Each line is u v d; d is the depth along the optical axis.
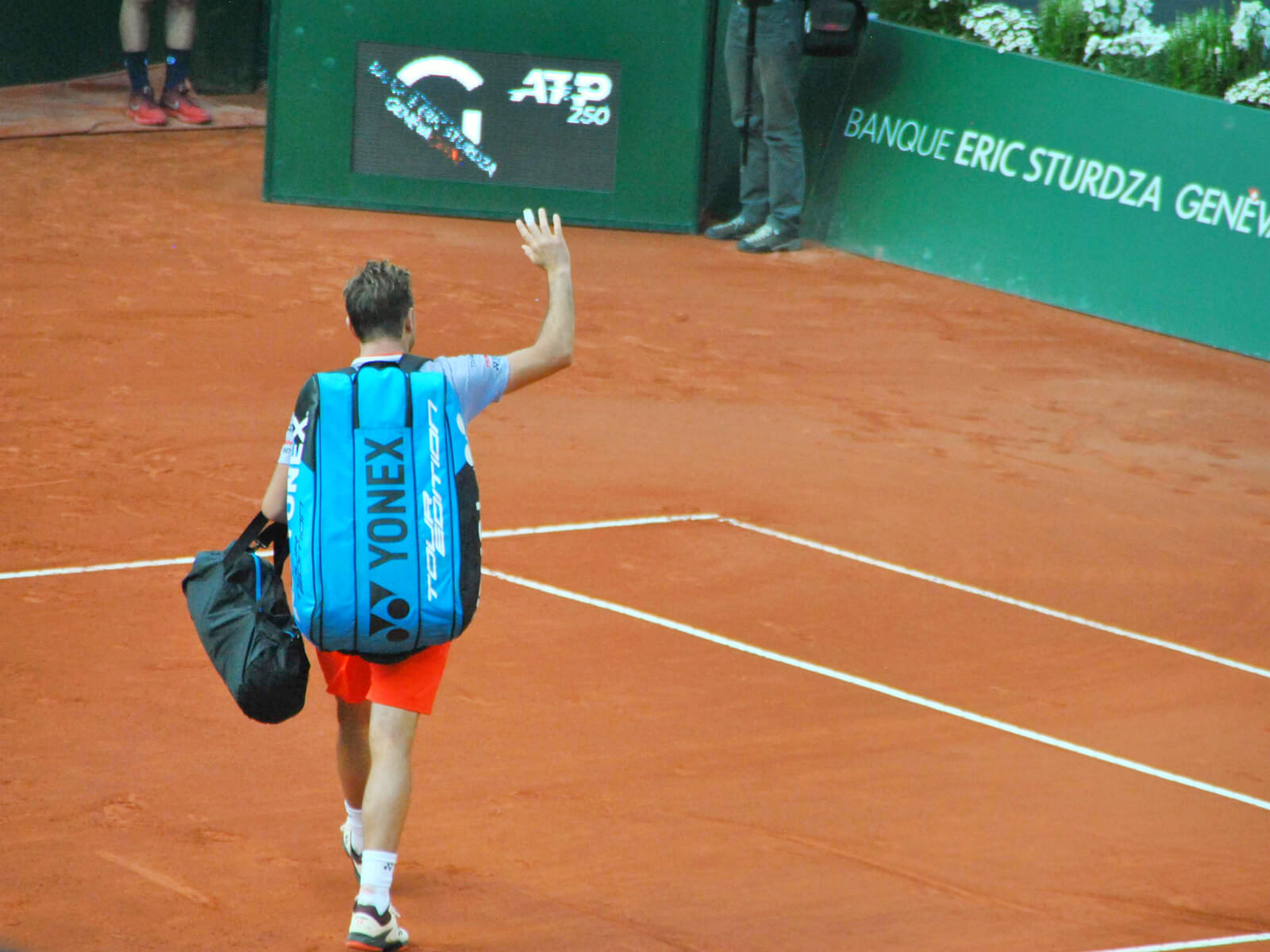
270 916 15.82
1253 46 47.72
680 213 53.44
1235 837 18.88
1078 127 47.78
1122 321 46.78
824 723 21.14
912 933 16.23
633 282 46.78
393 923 14.88
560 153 52.97
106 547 25.52
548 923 16.03
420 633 14.44
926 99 50.97
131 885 16.17
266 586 15.52
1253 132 44.62
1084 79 47.75
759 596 25.42
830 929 16.22
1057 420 37.16
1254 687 23.53
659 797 18.83
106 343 37.00
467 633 23.05
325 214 52.22
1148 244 46.44
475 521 14.89
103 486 28.23
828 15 48.91
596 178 53.19
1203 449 35.97
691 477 30.89
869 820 18.64
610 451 32.00
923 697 22.23
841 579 26.41
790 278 48.66
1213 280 45.22
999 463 33.62
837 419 35.72
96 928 15.33
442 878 16.77
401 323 15.48
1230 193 45.00
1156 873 17.84
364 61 52.00
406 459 14.55
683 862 17.42
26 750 18.84
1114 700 22.66
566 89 52.31
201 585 15.71
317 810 18.08
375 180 52.97
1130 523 30.56
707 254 51.06
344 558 14.29
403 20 51.66
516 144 52.84
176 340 37.66
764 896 16.80
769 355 40.44
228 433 31.56
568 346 15.98
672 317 43.28
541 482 29.88
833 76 53.38
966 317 46.03
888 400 37.56
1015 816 18.98
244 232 48.78
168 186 53.72
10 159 54.91
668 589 25.38
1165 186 46.22
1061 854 18.16
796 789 19.27
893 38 51.88
